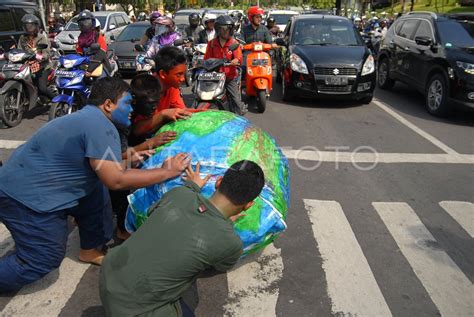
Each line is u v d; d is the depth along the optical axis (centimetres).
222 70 698
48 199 291
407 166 591
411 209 471
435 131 758
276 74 1193
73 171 290
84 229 344
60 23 1780
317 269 362
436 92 858
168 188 306
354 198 495
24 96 757
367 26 1952
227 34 692
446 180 549
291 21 1073
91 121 282
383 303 324
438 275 358
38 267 305
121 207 379
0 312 307
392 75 1069
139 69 882
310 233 418
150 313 224
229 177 231
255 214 306
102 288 230
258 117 827
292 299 326
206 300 323
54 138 284
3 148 643
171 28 838
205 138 322
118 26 1584
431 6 3238
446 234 422
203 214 225
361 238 411
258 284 342
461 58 807
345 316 310
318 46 947
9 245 389
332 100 986
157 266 217
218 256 221
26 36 761
